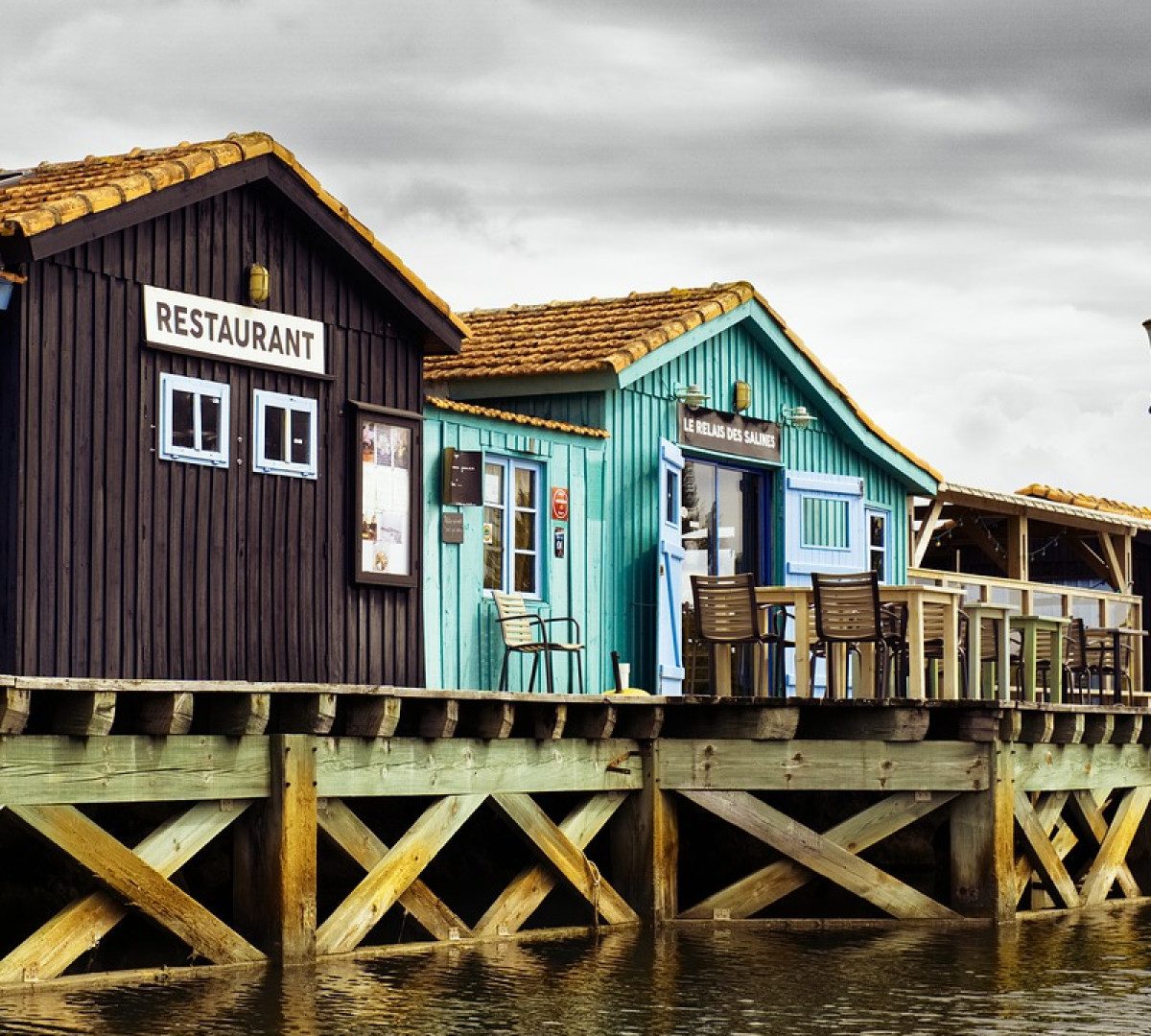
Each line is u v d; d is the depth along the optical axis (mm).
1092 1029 10445
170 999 10469
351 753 11969
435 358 18922
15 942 12289
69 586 12695
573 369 17688
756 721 14258
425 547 15922
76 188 13664
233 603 13859
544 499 17297
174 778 10914
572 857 13641
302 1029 9844
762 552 20234
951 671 16328
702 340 18938
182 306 13586
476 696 12414
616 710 13867
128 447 13164
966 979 12008
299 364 14523
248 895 11570
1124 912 15938
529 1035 10000
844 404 20828
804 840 14336
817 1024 10492
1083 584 27078
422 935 13281
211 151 13633
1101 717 16328
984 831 14352
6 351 12516
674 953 12875
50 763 10242
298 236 14594
